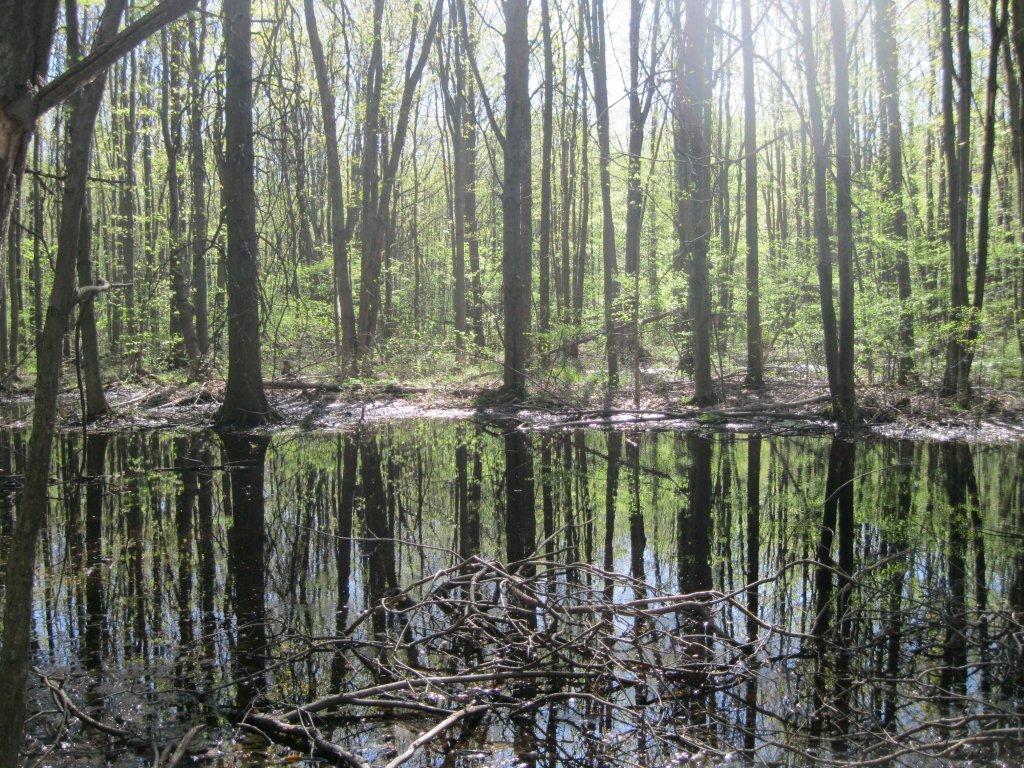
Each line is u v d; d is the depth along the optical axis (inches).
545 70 863.1
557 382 748.0
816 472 427.8
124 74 898.1
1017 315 705.0
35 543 96.5
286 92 301.3
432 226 1659.7
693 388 732.0
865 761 135.9
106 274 1048.8
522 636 191.2
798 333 780.0
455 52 911.0
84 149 100.6
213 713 156.3
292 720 153.9
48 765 134.8
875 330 640.4
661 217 858.8
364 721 155.3
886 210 640.4
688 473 431.8
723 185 845.2
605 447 522.9
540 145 1332.4
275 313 732.7
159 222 899.4
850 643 194.9
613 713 158.7
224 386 709.3
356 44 936.3
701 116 600.4
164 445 518.3
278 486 392.5
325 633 199.2
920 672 176.6
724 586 238.2
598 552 276.8
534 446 528.1
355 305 1063.0
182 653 185.9
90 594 229.5
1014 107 561.3
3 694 94.3
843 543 285.6
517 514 338.0
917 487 384.8
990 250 665.6
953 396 612.4
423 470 441.4
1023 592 227.6
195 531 303.4
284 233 346.6
